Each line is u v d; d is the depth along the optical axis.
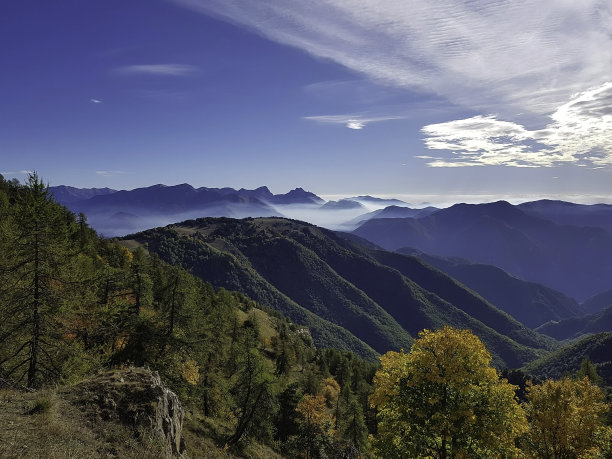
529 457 23.48
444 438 18.31
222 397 36.00
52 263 21.02
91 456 10.41
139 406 13.73
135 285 29.47
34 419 11.26
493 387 19.23
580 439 23.09
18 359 20.75
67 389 13.95
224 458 22.72
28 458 9.19
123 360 24.14
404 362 21.20
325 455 44.41
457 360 18.56
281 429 49.16
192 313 29.09
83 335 26.03
